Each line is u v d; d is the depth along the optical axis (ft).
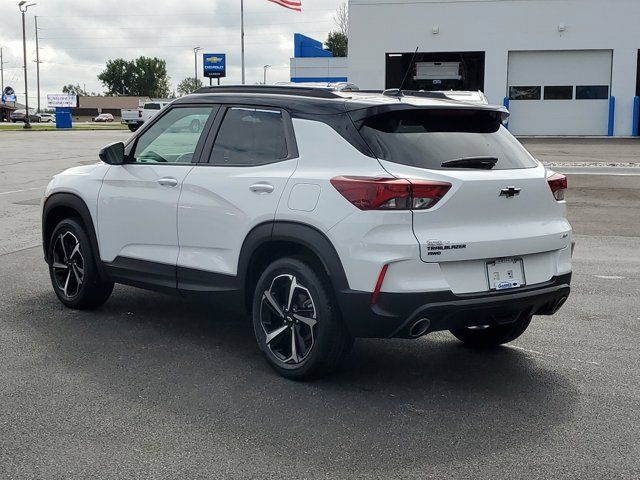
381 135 15.03
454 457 12.51
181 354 17.79
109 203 19.54
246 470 11.94
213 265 17.17
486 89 104.17
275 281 16.11
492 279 15.03
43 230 21.93
